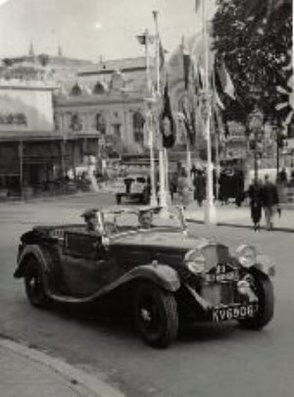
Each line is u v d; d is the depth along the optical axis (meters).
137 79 58.19
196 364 8.51
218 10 44.69
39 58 59.28
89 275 10.81
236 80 44.09
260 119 44.56
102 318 11.24
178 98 48.97
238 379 7.85
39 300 12.02
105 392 7.05
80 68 60.53
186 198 40.81
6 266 17.59
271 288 10.04
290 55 42.19
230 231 26.38
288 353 8.91
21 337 10.09
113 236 10.55
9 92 58.28
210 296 9.62
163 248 9.76
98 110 61.34
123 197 45.03
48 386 7.02
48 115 60.41
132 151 58.97
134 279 9.48
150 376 8.08
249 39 43.19
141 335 9.51
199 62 44.34
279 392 7.33
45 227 12.16
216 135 45.38
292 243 21.80
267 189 26.38
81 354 9.12
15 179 55.41
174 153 49.44
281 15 41.91
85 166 60.03
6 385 7.05
